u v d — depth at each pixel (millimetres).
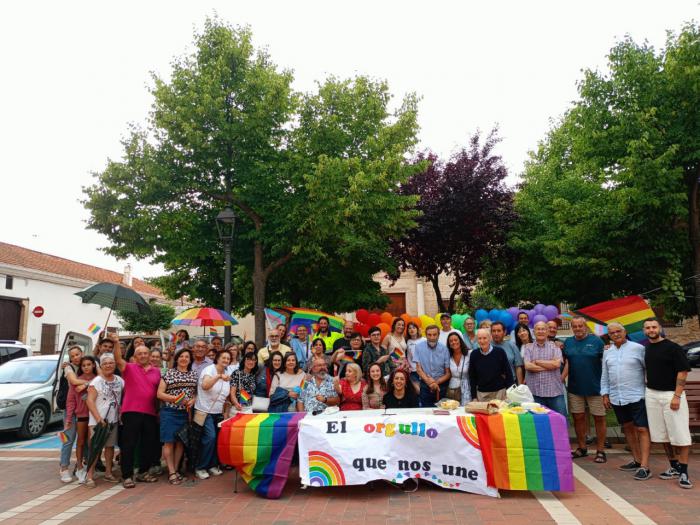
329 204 10359
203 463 7082
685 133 10586
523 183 16266
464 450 6012
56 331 25578
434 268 14766
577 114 11922
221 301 15266
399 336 9023
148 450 7012
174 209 12055
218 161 11984
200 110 11031
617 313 9164
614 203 11898
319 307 16172
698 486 6016
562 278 13812
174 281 15289
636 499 5605
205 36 12281
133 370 7008
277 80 11531
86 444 7379
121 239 11930
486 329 7258
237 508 5719
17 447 9570
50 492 6543
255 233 11914
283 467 6090
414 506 5578
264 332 12180
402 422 6141
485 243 14258
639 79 11008
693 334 19469
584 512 5238
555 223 14344
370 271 14617
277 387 7496
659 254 11336
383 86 12539
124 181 11570
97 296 8188
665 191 10297
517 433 5887
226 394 7195
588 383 7402
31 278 23906
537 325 7418
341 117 12062
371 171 10953
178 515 5523
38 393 10656
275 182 11906
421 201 13945
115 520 5418
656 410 6223
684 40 10469
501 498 5777
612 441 8352
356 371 7273
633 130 10812
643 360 6656
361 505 5688
